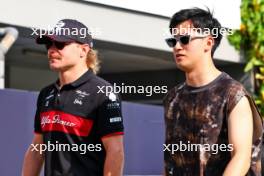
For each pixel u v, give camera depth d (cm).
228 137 621
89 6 1208
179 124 646
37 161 743
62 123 691
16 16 1095
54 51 697
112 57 1652
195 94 638
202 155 630
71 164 688
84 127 689
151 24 1331
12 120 1030
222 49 1504
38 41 706
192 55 640
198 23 640
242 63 1581
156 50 1354
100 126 690
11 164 1027
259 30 1550
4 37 1036
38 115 729
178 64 646
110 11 1248
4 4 1080
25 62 1825
